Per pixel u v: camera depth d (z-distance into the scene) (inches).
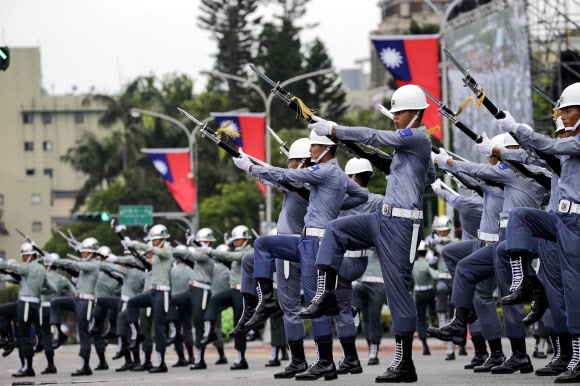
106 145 4232.3
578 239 716.0
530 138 713.0
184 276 1318.9
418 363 1222.9
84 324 1316.4
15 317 1362.0
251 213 3472.0
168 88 4783.5
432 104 1685.5
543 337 1226.0
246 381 854.5
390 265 738.2
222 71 4448.8
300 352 897.5
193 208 2632.9
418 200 737.6
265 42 4379.9
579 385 697.0
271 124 4269.2
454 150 2084.2
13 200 5108.3
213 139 840.3
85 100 4362.7
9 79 5664.4
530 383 738.2
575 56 2096.5
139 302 1299.2
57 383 982.4
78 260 1364.4
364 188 927.0
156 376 1143.6
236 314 1268.5
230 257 1258.0
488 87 2007.9
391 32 5506.9
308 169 824.3
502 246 853.2
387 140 729.0
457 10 3068.4
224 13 4389.8
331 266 748.6
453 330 864.9
